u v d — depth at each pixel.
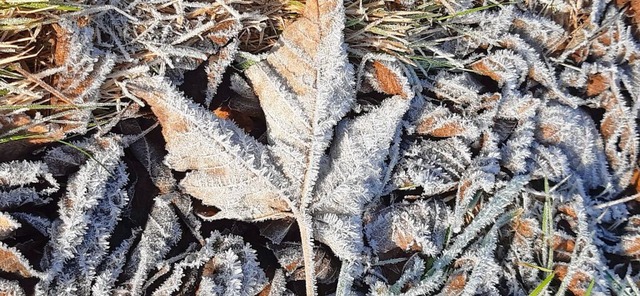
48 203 0.18
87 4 0.18
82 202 0.18
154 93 0.18
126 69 0.19
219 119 0.19
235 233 0.20
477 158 0.21
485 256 0.21
